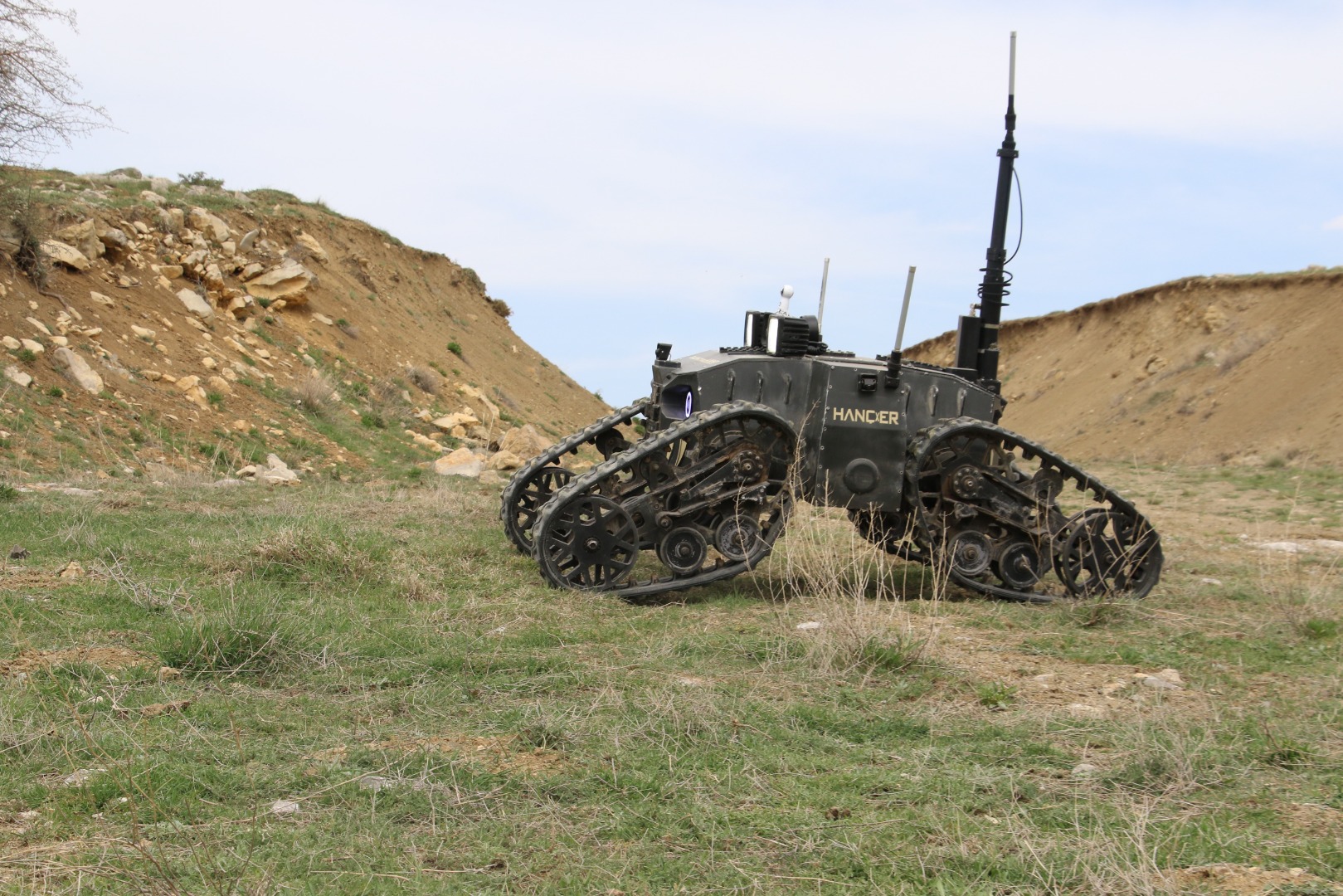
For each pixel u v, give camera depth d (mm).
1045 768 4625
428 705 5258
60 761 4316
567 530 8031
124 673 5434
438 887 3436
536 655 6145
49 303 19828
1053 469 8727
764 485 8234
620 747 4684
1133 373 48188
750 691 5598
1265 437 36750
